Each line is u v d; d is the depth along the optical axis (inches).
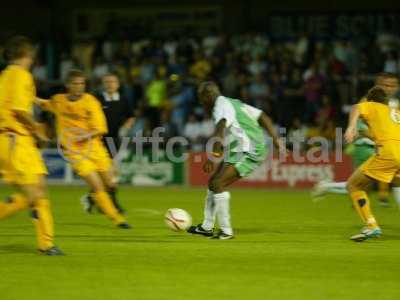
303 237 1187.3
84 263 941.8
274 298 765.9
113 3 3245.6
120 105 1473.9
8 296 770.2
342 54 2719.0
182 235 1194.6
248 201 1878.7
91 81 2719.0
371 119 1109.7
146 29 3228.3
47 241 992.9
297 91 2588.6
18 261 952.9
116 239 1151.0
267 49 2802.7
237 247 1074.7
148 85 2726.4
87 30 3282.5
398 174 1119.0
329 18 3068.4
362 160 1529.3
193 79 2664.9
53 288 805.2
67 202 1813.5
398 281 846.5
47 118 2062.0
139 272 888.9
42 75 2856.8
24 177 951.6
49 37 3166.8
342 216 1510.8
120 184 2465.6
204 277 862.5
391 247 1082.7
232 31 3174.2
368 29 3031.5
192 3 3196.4
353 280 850.1
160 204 1782.7
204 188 2352.4
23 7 3289.9
